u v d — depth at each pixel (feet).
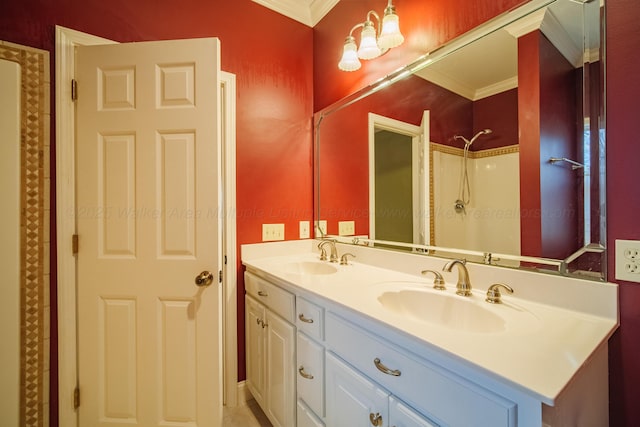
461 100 3.69
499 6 3.34
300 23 6.47
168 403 4.25
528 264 3.09
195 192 4.15
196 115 4.10
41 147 4.00
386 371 2.48
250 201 5.72
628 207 2.46
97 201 4.18
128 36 4.57
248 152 5.71
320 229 6.34
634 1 2.41
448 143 3.86
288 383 4.04
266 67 5.95
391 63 4.78
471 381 1.93
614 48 2.51
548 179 2.93
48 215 4.06
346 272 4.53
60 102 4.07
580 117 2.69
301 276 4.25
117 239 4.19
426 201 4.17
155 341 4.23
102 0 4.40
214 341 4.18
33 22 3.95
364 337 2.76
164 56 4.13
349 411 2.94
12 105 3.82
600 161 2.59
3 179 3.79
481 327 2.92
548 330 2.34
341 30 5.83
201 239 4.14
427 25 4.19
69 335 4.16
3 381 3.82
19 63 3.86
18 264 3.88
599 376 2.33
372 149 5.08
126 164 4.18
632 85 2.42
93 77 4.17
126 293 4.22
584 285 2.67
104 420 4.26
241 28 5.65
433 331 2.27
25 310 3.93
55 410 4.10
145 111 4.14
